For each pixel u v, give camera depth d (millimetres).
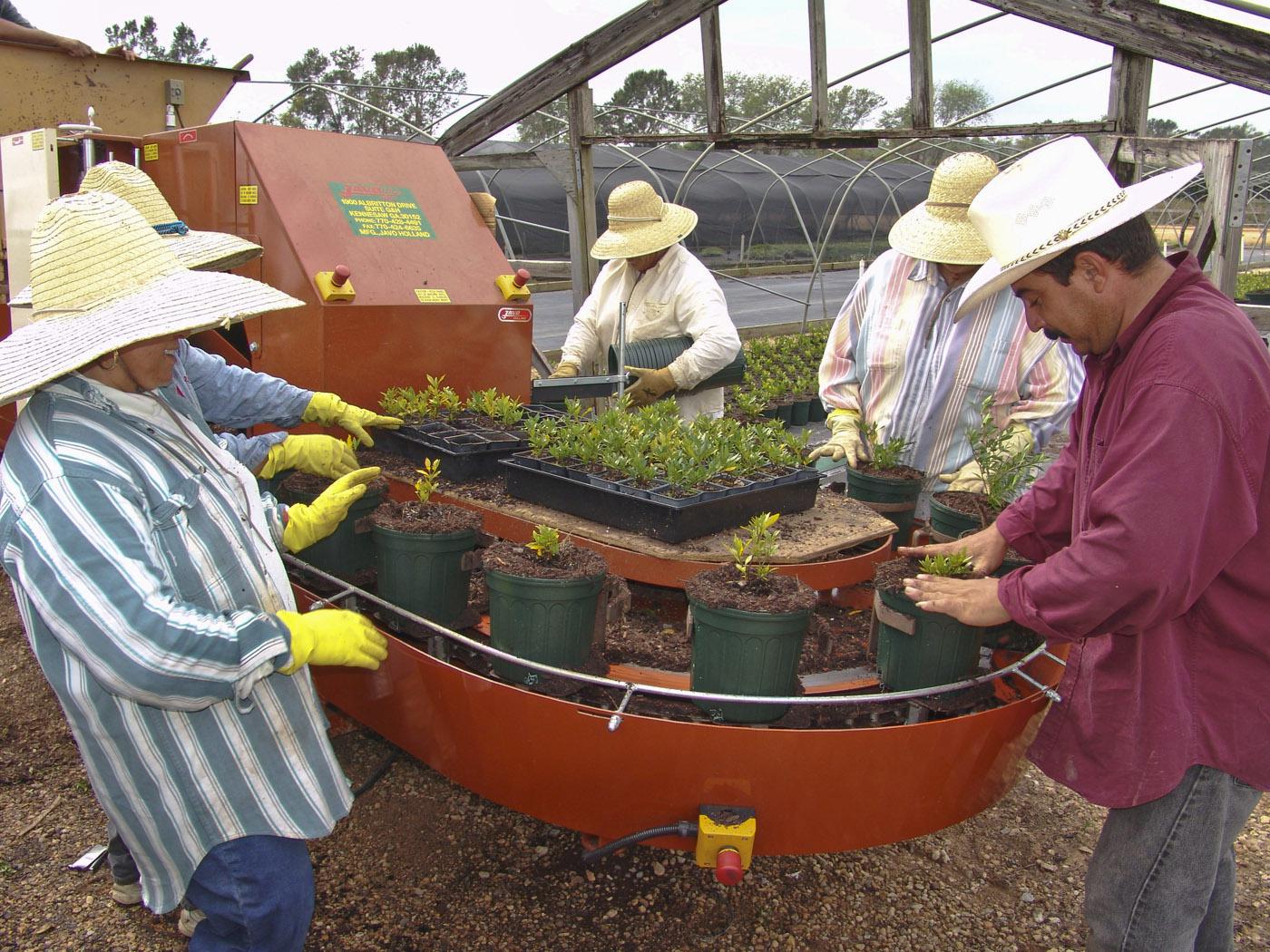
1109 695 2160
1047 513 2590
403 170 4312
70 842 3336
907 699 2438
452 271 4129
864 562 3094
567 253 16594
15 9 5621
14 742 3895
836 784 2344
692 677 2598
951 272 3785
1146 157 6172
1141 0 5770
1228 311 1973
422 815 3457
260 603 2205
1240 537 1933
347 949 2822
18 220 4691
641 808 2443
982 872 3322
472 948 2838
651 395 4848
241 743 2133
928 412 3889
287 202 3801
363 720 3127
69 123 5332
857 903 3129
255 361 4016
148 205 3332
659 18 7098
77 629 1807
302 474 3365
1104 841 2314
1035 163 2119
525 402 4402
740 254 18953
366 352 3777
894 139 6980
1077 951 2959
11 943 2863
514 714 2467
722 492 3057
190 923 2861
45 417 1945
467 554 2891
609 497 3107
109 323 1883
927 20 6695
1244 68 5598
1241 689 2098
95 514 1854
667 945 2887
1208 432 1863
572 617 2568
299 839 2252
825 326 15234
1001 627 2979
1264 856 3551
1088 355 2191
